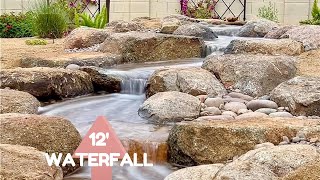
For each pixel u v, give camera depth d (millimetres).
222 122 3582
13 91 4438
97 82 5223
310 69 5090
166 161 3527
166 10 10477
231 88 4801
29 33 8852
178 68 5078
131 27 7770
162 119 4105
